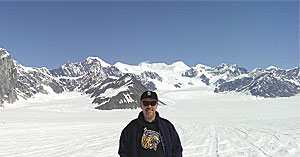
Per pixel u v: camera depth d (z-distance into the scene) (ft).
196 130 57.06
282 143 32.12
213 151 28.96
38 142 39.63
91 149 32.73
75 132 54.95
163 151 9.46
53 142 39.60
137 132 9.56
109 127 68.49
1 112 214.90
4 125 71.15
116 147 34.19
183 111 258.98
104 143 38.24
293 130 47.73
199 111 261.03
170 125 10.11
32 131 56.13
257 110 269.64
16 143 38.58
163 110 264.31
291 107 299.38
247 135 42.91
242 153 26.81
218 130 55.26
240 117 166.71
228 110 275.39
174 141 10.00
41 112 224.94
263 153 26.12
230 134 45.93
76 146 35.47
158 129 9.66
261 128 55.52
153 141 9.33
